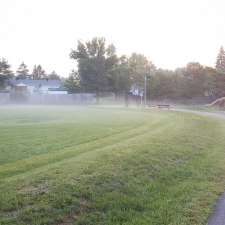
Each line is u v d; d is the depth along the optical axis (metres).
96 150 14.65
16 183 9.53
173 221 7.94
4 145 17.06
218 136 21.86
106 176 10.54
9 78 85.19
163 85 82.38
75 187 9.34
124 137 19.42
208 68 84.19
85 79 87.88
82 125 27.30
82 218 7.79
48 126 26.45
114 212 8.26
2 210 7.79
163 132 21.12
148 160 13.16
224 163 14.16
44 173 10.54
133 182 10.56
